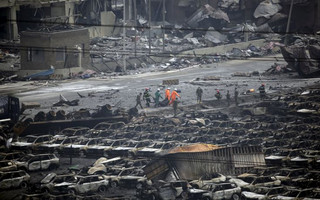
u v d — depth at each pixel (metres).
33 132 172.88
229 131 171.38
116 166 144.50
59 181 135.38
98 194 133.62
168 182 132.38
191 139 166.25
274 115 190.62
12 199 129.38
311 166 145.88
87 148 160.12
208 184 130.38
